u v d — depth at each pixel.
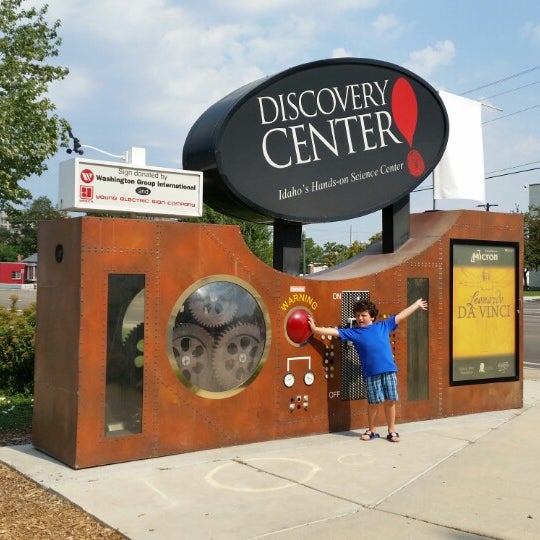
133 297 6.20
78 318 5.94
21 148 20.91
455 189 9.22
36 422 6.68
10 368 10.20
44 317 6.59
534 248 52.38
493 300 8.87
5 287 75.12
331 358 7.52
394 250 8.66
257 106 7.30
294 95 7.61
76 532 4.55
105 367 6.02
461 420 8.24
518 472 5.99
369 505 5.10
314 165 7.75
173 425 6.41
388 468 6.09
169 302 6.38
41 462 6.18
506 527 4.64
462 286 8.60
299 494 5.34
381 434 7.45
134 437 6.19
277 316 7.12
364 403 7.78
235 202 7.29
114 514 4.85
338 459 6.37
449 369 8.45
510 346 9.02
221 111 7.25
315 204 7.75
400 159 8.48
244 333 6.86
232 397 6.79
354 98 8.11
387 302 7.98
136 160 6.52
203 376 6.60
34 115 21.31
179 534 4.49
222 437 6.73
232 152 7.11
